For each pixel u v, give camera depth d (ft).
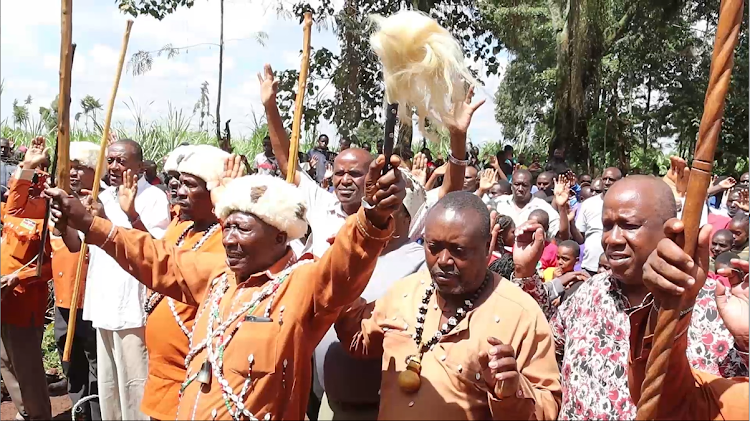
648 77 71.05
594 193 28.30
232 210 8.87
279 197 8.75
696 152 6.13
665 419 7.06
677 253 5.96
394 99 8.01
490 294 8.31
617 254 8.15
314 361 11.44
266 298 8.57
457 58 8.04
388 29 7.97
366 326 9.05
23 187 15.57
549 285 12.68
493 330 8.04
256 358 8.23
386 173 7.25
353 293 7.84
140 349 13.92
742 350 8.46
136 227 13.08
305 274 8.54
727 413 7.23
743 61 55.16
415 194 11.68
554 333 9.45
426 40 7.91
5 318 15.05
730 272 8.50
